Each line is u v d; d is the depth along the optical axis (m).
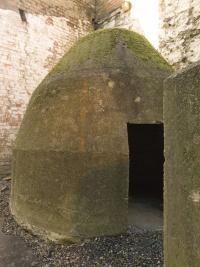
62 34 6.94
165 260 1.37
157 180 4.82
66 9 7.07
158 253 2.60
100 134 2.93
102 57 3.33
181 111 1.22
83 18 7.54
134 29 6.70
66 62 3.56
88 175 2.85
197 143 1.11
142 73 3.25
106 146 2.89
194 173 1.13
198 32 5.22
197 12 5.23
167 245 1.35
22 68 6.03
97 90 3.09
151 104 3.12
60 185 2.94
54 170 3.00
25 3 6.16
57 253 2.76
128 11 6.86
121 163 2.88
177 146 1.25
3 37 5.74
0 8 5.74
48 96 3.35
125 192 2.89
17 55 5.96
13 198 3.66
